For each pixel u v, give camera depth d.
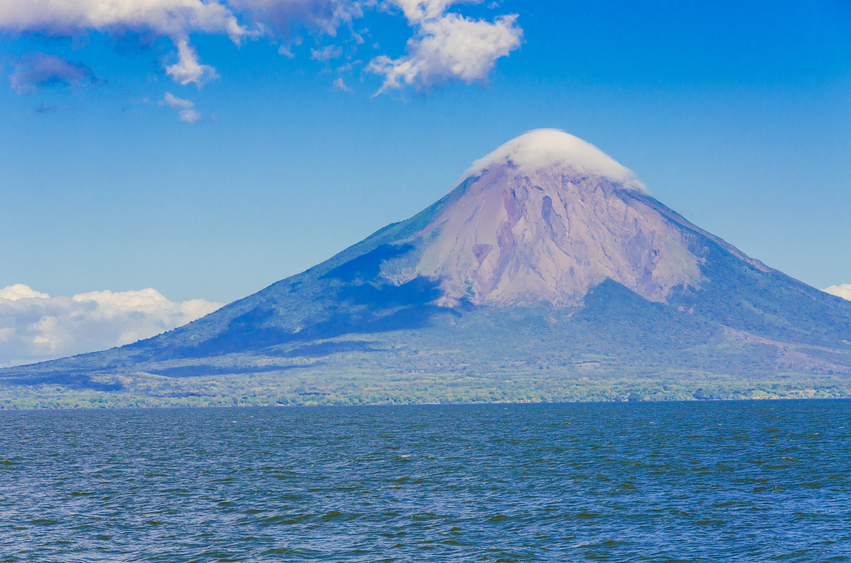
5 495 91.56
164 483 100.19
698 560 63.12
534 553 65.56
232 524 76.00
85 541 69.94
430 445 147.88
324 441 160.62
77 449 147.88
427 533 72.06
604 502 84.50
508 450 136.25
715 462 114.06
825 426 182.25
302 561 64.06
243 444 155.25
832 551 64.75
